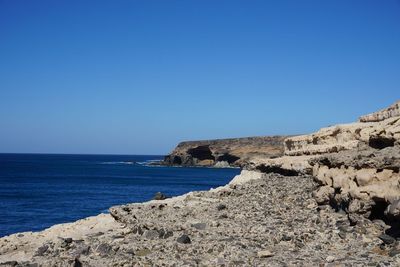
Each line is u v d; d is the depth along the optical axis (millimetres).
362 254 13055
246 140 196875
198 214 22062
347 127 32000
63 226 23688
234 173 160250
